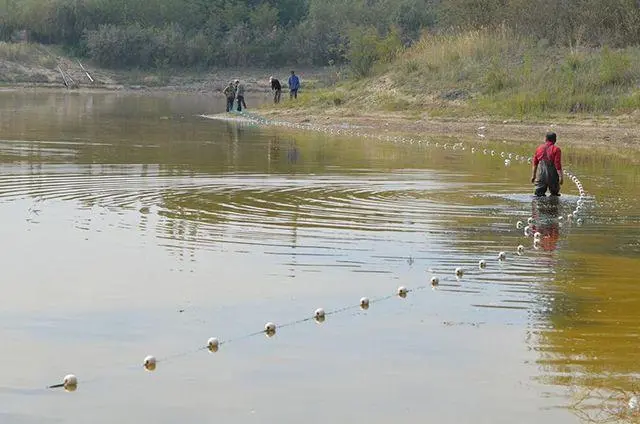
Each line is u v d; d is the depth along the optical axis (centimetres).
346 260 1794
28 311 1447
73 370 1213
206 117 5972
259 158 3500
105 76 10700
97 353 1274
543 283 1655
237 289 1581
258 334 1360
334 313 1462
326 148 3981
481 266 1766
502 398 1138
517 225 2181
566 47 5822
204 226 2086
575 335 1365
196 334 1355
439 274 1708
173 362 1245
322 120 5541
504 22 6209
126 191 2569
